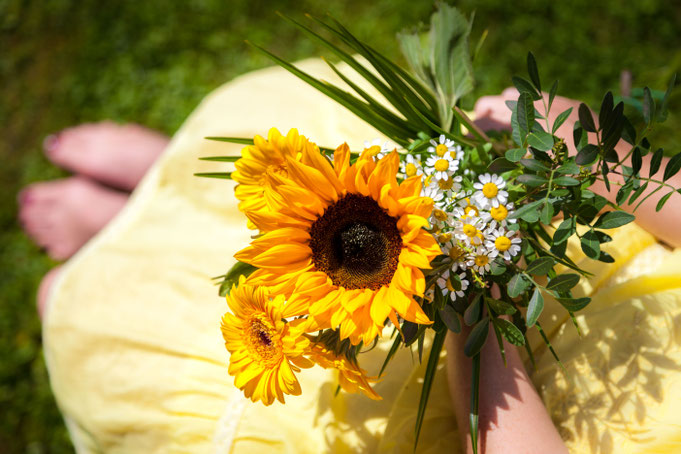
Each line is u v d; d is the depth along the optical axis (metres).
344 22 1.54
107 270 0.94
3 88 1.59
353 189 0.57
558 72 1.45
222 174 0.66
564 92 1.43
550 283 0.58
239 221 0.96
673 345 0.70
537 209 0.58
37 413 1.37
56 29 1.60
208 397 0.85
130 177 1.32
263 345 0.61
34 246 1.47
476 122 0.88
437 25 0.69
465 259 0.58
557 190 0.58
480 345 0.61
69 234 1.36
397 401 0.80
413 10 1.51
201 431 0.84
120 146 1.31
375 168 0.56
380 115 0.69
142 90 1.57
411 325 0.60
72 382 0.91
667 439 0.67
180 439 0.85
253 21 1.58
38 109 1.58
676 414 0.68
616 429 0.70
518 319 0.63
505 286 0.64
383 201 0.56
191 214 0.98
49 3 1.60
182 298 0.91
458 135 0.71
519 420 0.69
